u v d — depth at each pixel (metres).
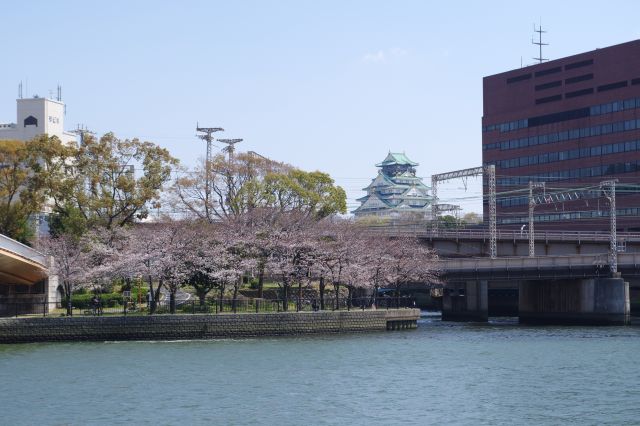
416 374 65.31
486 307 137.25
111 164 107.12
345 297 112.56
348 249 104.19
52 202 129.88
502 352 80.00
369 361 72.12
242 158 120.38
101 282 96.19
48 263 92.38
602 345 87.19
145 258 91.06
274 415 50.19
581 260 121.00
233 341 85.75
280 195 119.69
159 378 62.62
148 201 108.06
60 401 54.28
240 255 100.38
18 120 176.88
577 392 57.56
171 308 91.44
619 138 193.50
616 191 171.62
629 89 192.00
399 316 103.69
